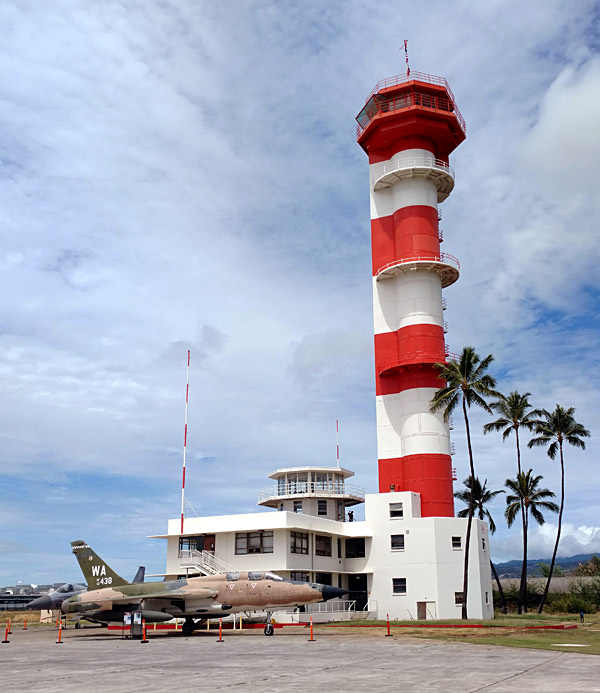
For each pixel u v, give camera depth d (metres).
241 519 54.34
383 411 64.38
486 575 59.09
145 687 17.31
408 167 64.81
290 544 53.28
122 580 44.53
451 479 60.59
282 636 37.81
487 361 53.81
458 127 67.06
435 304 63.72
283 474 67.50
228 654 26.73
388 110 67.69
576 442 70.31
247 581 40.50
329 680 18.59
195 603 40.50
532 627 42.66
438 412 60.97
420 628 43.28
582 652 26.84
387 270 64.50
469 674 19.77
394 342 65.44
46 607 53.59
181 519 56.59
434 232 65.44
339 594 40.59
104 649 30.00
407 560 56.69
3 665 23.22
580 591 81.56
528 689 16.53
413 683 17.86
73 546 46.03
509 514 70.62
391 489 61.72
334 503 66.19
